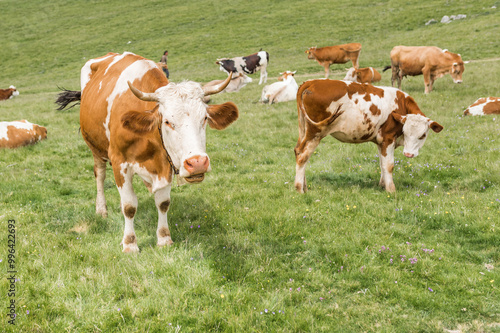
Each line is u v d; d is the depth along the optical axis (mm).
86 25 54156
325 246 5379
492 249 5281
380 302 4375
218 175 8750
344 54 24562
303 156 7387
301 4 52906
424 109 13305
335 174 8469
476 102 12555
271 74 28000
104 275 4590
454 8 42344
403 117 7184
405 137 7305
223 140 11648
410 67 17234
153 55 39938
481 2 42688
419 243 5484
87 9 61281
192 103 4352
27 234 5680
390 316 4137
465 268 4930
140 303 4184
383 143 7426
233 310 4102
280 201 6980
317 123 6957
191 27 48719
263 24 46625
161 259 4938
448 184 7582
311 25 44406
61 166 9477
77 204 7117
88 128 5941
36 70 39875
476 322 4000
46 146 11125
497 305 4238
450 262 5031
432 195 7035
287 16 48562
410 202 6770
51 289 4344
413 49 17141
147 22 52562
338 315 4156
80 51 44562
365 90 7145
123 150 4984
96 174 6629
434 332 3883
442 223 6023
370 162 9062
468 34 32125
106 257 5031
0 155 10125
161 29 49188
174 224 6145
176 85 4469
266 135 11906
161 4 60344
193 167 4156
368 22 43094
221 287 4465
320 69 28016
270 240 5617
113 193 7941
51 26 54844
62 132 12664
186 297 4281
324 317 4105
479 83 17047
